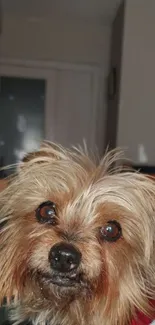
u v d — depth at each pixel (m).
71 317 0.24
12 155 0.92
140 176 0.26
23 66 0.91
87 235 0.23
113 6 0.82
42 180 0.24
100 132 0.92
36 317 0.25
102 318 0.24
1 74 0.91
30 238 0.23
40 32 0.91
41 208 0.24
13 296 0.25
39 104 0.92
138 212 0.24
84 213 0.23
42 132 0.92
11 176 0.26
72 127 0.92
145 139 0.73
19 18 0.90
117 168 0.27
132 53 0.73
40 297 0.24
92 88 0.92
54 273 0.22
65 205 0.24
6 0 0.82
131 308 0.24
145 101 0.74
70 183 0.24
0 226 0.25
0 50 0.91
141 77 0.73
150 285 0.24
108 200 0.24
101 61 0.92
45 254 0.22
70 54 0.92
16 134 0.92
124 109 0.73
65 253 0.22
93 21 0.90
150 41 0.74
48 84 0.92
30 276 0.23
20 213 0.24
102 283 0.23
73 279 0.22
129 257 0.24
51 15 0.88
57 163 0.25
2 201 0.25
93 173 0.25
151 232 0.25
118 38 0.80
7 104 0.91
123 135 0.73
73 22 0.91
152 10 0.73
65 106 0.92
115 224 0.23
